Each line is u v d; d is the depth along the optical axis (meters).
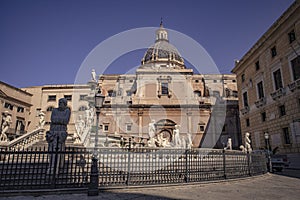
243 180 10.47
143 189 7.81
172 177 8.78
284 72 23.88
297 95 21.73
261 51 28.39
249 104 31.27
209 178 9.45
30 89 44.66
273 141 25.22
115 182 7.93
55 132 9.52
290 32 23.22
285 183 10.05
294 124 21.91
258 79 29.17
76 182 7.63
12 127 38.00
